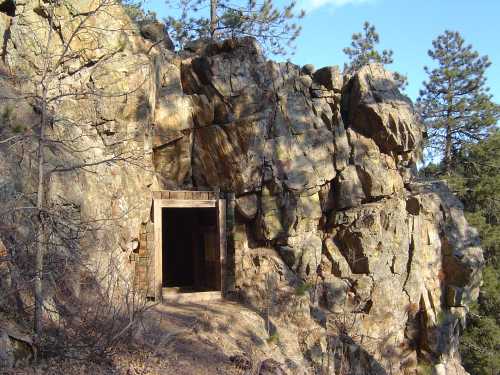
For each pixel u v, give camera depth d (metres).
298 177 15.41
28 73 11.35
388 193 16.59
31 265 8.32
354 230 15.88
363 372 14.32
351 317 15.20
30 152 9.34
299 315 14.20
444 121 30.56
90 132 12.05
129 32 14.01
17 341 7.31
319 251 15.72
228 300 14.27
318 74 16.89
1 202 8.70
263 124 15.17
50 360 7.48
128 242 12.45
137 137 13.27
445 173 30.92
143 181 13.34
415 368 16.19
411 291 16.33
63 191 10.29
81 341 8.08
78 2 12.55
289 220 15.23
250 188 15.07
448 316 17.14
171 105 14.91
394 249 16.12
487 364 25.28
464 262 17.22
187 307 13.02
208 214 15.66
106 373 7.80
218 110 15.31
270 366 10.38
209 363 9.78
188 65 15.70
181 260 18.22
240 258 14.87
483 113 30.55
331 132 16.34
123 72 13.01
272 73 15.88
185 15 24.38
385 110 16.47
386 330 15.65
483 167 30.45
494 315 27.23
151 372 8.39
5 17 12.21
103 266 10.86
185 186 15.28
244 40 15.82
